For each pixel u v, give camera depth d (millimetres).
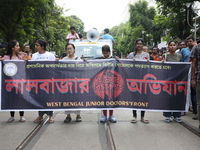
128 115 5418
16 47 4785
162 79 4680
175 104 4695
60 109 4637
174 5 13664
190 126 4457
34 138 3893
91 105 4629
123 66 4633
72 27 9352
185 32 13734
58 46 22609
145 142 3654
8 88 4637
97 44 8188
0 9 9680
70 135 4023
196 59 4164
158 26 15492
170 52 5156
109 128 4406
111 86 4613
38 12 13320
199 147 3457
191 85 4711
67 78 4625
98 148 3455
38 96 4652
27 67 4656
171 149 3383
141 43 4789
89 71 4621
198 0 13047
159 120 4969
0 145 3570
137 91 4656
